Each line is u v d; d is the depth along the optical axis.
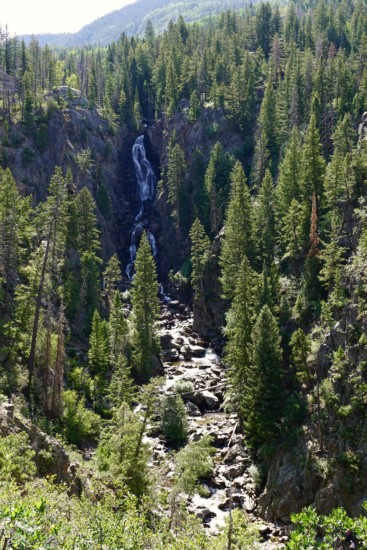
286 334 59.34
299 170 79.12
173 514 33.84
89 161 123.50
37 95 136.38
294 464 45.41
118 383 57.31
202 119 138.38
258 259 79.88
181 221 120.38
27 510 14.38
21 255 69.69
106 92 158.88
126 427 39.25
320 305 58.31
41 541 14.05
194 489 43.44
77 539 17.56
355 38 152.75
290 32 169.50
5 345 51.94
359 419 43.75
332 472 42.44
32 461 31.84
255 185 101.19
